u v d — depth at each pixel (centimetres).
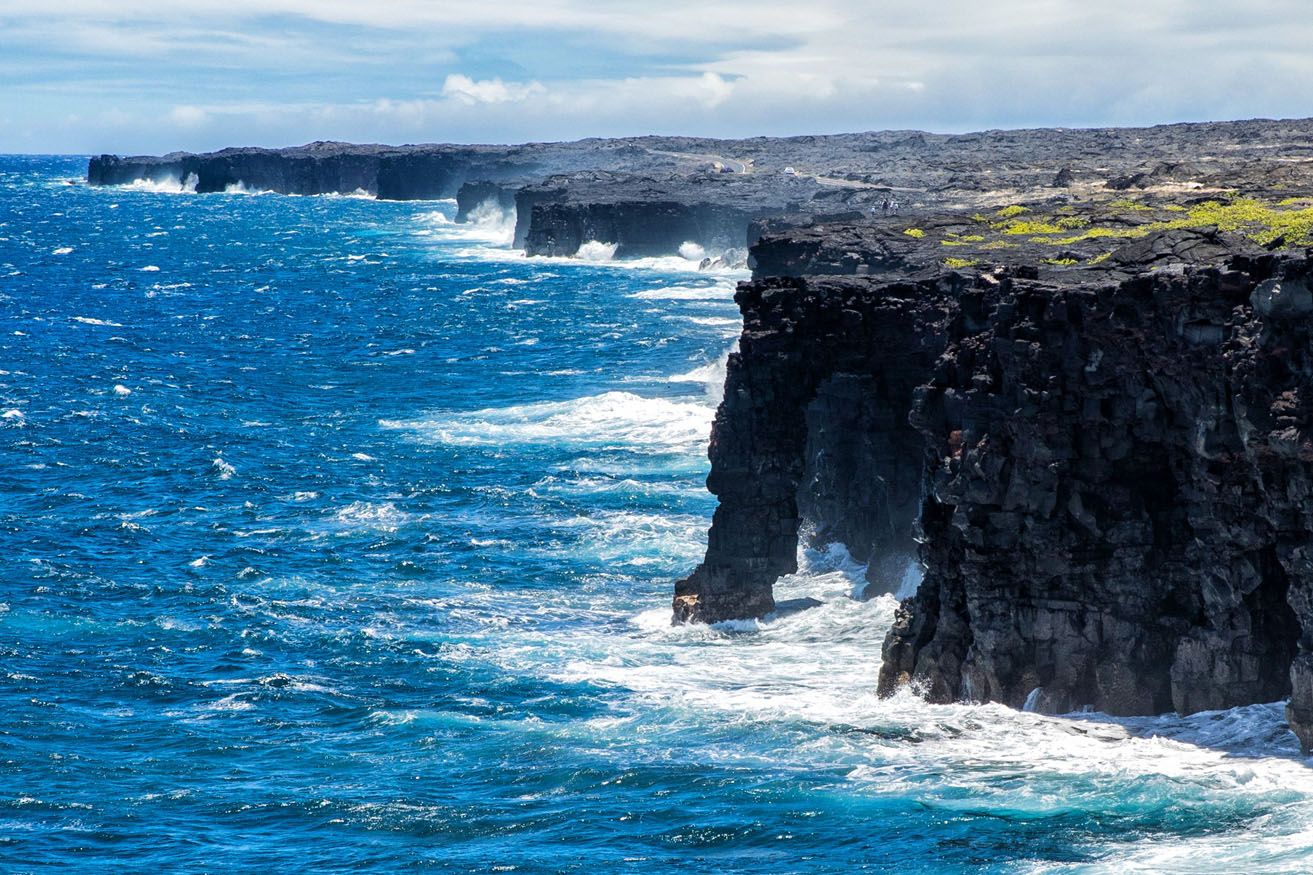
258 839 4353
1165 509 4753
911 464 6650
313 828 4412
